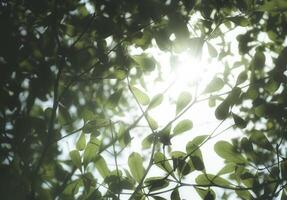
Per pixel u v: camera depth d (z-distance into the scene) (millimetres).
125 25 1630
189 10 1608
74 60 1616
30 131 1548
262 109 1584
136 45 1638
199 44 1601
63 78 1636
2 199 1488
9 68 1574
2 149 1529
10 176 1505
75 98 1665
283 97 1574
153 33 1629
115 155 1511
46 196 1518
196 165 1505
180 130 1530
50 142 1536
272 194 1497
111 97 1619
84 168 1521
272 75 1568
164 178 1509
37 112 1593
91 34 1636
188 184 1504
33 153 1547
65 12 1628
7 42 1576
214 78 1546
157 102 1555
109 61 1622
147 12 1615
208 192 1510
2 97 1554
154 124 1547
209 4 1628
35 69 1596
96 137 1546
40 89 1589
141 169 1516
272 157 1540
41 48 1604
